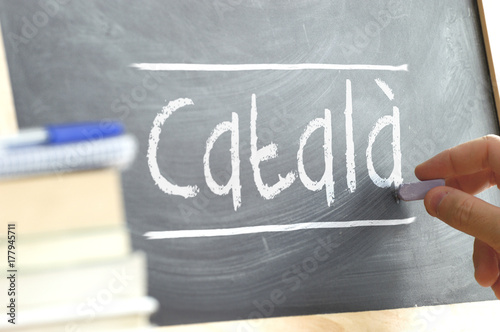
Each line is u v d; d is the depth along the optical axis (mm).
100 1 541
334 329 562
